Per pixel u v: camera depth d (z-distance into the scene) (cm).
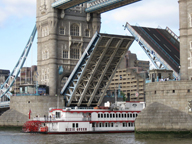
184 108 7462
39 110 11325
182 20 7975
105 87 11281
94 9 11794
